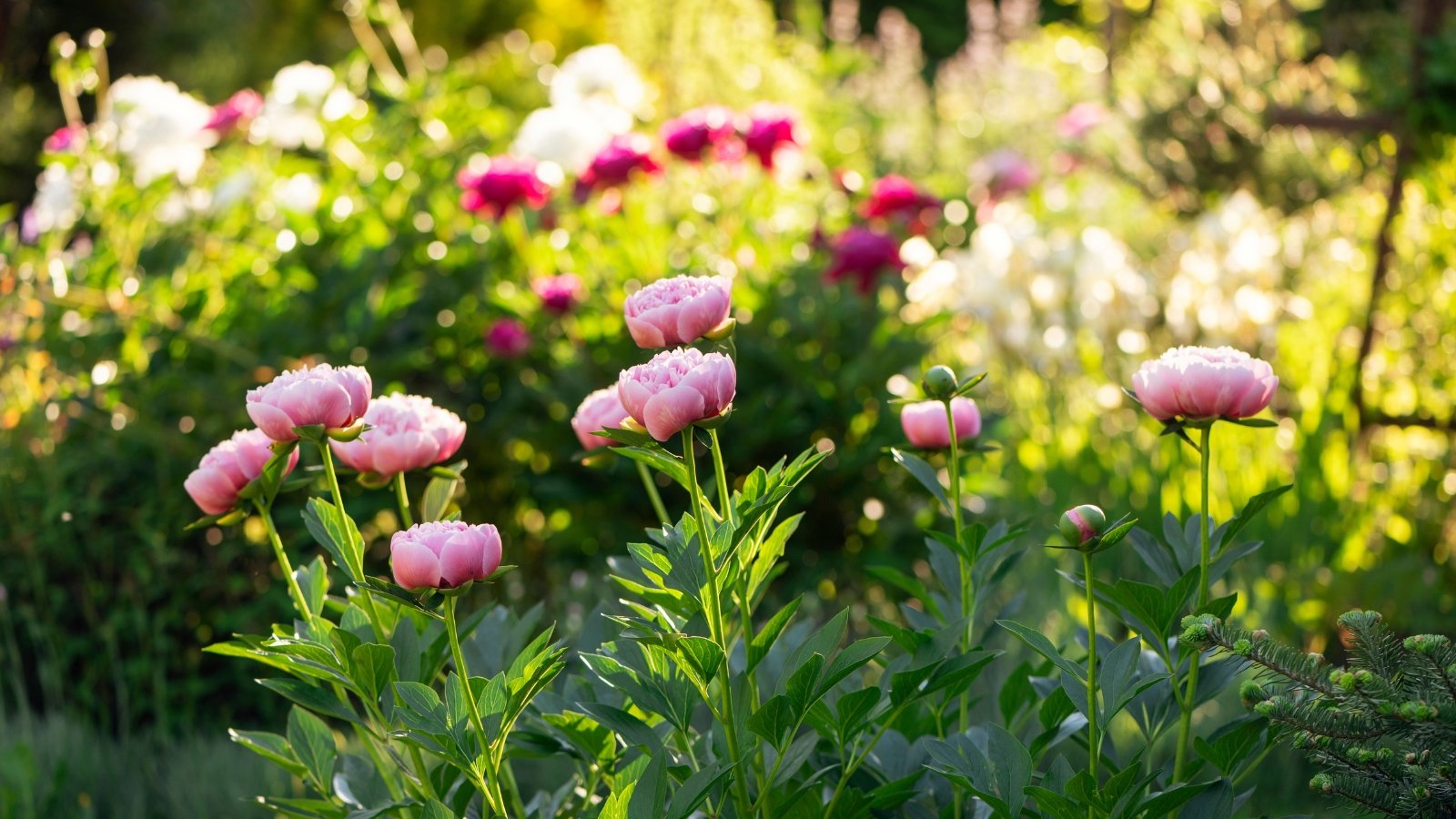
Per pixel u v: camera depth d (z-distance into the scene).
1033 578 3.65
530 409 3.77
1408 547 3.83
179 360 3.59
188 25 11.14
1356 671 1.26
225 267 3.88
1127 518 1.29
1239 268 4.52
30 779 2.69
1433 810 1.25
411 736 1.33
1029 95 7.79
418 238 3.90
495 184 3.72
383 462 1.51
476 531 1.24
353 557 1.42
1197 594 1.50
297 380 1.36
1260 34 5.07
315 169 4.28
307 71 4.15
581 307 3.70
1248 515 1.37
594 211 4.20
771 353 3.55
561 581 3.64
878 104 7.98
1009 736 1.33
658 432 1.23
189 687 3.19
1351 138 4.75
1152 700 1.52
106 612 3.30
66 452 3.33
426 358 3.79
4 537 3.27
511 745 1.66
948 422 1.58
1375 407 4.21
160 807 2.82
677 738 1.51
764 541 1.45
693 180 4.48
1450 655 1.25
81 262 3.82
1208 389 1.30
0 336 3.37
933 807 1.58
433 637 1.54
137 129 3.91
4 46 9.28
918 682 1.37
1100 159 5.83
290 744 1.59
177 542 3.33
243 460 1.44
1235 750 1.40
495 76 8.10
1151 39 5.71
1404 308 4.18
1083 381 4.77
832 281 3.58
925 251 4.30
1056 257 4.61
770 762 1.49
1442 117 4.10
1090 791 1.27
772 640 1.34
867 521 3.67
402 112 4.26
